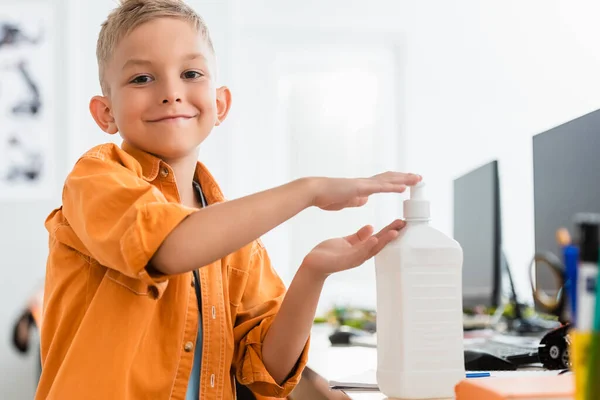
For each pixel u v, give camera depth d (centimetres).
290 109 353
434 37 344
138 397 98
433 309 85
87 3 315
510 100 341
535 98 341
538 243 146
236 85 332
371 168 354
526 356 124
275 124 341
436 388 84
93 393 93
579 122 126
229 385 112
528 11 342
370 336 204
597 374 44
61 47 313
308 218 344
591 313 45
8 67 311
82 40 315
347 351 165
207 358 109
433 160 341
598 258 45
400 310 86
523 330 196
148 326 101
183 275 106
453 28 344
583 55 339
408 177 89
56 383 95
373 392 95
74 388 94
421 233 87
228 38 324
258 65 341
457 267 87
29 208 309
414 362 85
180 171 114
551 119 340
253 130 340
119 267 84
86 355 95
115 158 100
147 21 106
